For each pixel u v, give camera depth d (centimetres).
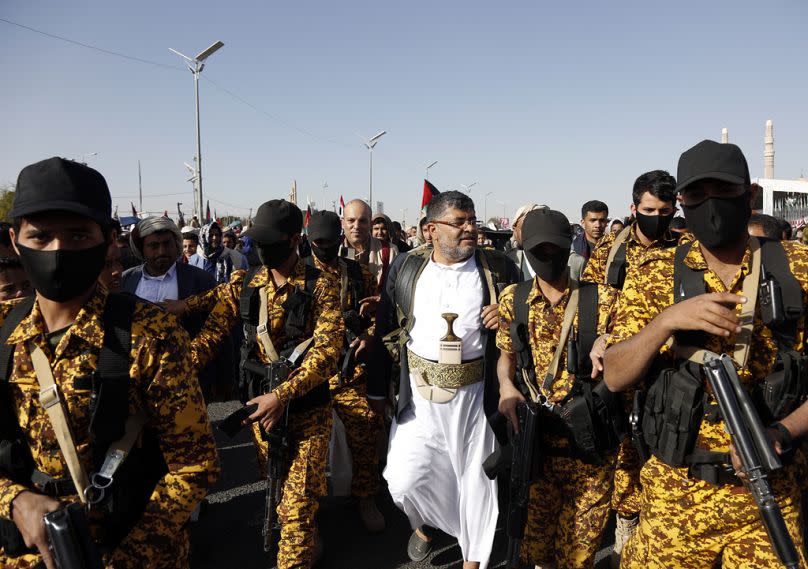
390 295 355
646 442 198
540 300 278
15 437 162
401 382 328
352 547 373
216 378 404
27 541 148
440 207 321
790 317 173
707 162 172
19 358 161
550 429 267
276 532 385
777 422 172
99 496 157
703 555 193
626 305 201
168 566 161
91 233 157
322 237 404
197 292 424
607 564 350
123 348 159
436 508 327
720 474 183
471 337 319
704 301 162
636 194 365
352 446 392
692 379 182
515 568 265
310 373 286
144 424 166
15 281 284
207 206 2439
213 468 170
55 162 155
